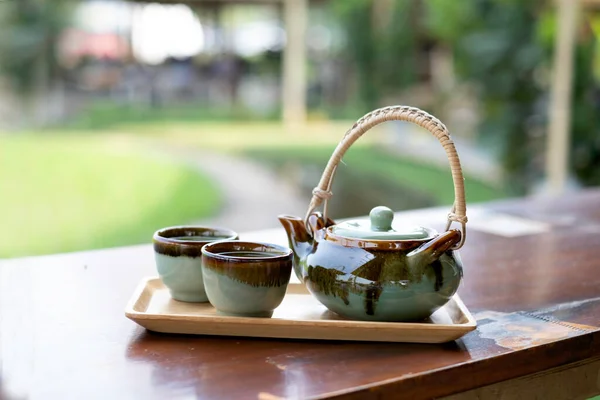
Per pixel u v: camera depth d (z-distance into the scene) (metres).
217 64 11.09
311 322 0.87
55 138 8.25
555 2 5.14
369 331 0.88
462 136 6.62
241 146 7.99
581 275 1.26
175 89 10.92
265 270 0.87
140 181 5.96
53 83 9.70
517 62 5.12
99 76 10.47
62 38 9.77
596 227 1.69
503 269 1.30
